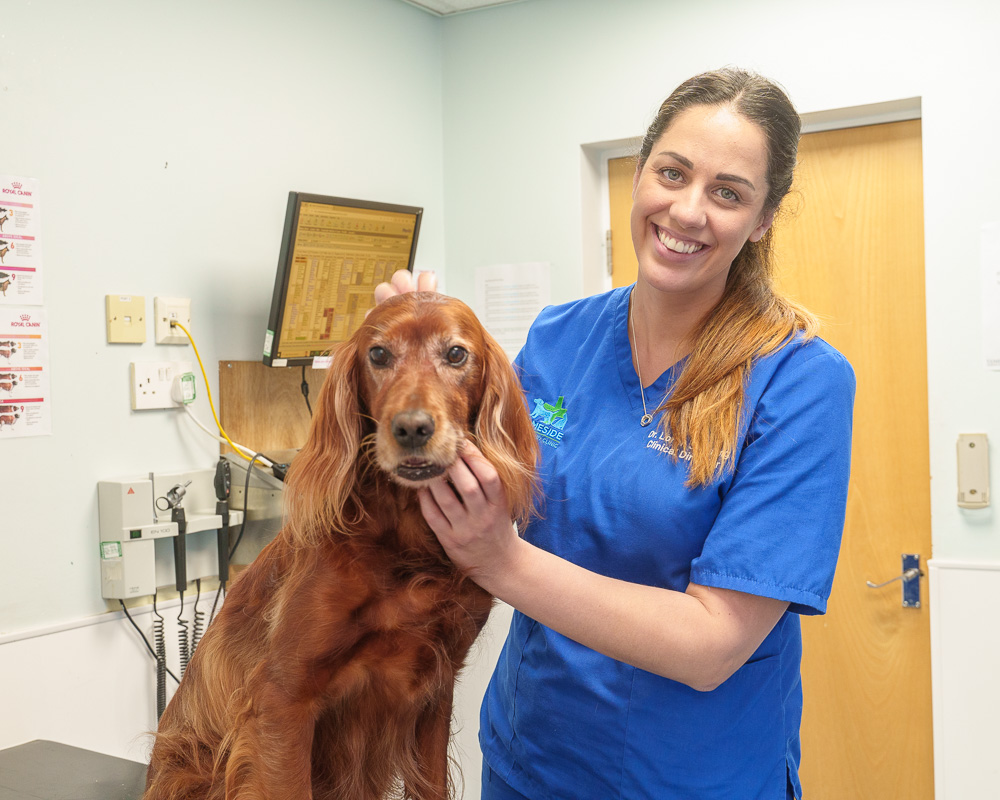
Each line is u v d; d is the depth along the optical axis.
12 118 1.94
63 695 2.04
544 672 1.29
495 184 3.19
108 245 2.15
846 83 2.57
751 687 1.20
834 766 2.76
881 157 2.69
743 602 1.04
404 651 1.14
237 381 2.49
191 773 1.23
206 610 2.38
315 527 1.09
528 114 3.11
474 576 1.01
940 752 2.49
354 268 2.57
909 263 2.66
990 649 2.43
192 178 2.36
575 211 3.04
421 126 3.20
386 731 1.20
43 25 2.00
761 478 1.08
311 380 2.70
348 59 2.87
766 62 2.68
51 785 1.60
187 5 2.33
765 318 1.19
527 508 1.16
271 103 2.60
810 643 2.77
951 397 2.46
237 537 2.40
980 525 2.44
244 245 2.52
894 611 2.69
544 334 1.48
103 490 2.11
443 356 1.07
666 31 2.84
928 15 2.46
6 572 1.95
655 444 1.22
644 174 1.18
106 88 2.13
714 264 1.16
